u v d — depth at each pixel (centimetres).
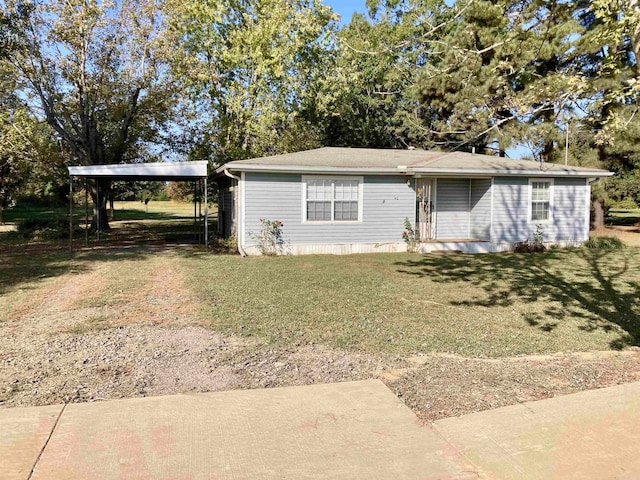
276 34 2167
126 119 2002
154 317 588
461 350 470
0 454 264
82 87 1867
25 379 382
